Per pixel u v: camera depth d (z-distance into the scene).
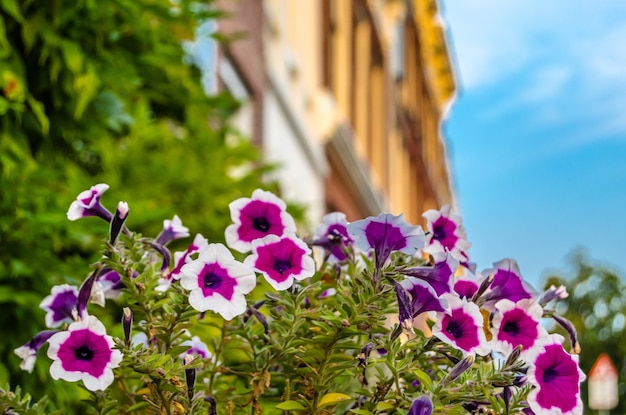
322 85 13.91
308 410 1.74
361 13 17.44
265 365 1.79
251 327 1.90
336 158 14.16
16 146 3.06
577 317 29.11
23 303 2.58
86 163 3.95
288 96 10.47
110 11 3.55
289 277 1.67
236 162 4.84
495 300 1.80
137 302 1.75
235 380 2.06
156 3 3.94
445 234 1.92
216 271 1.62
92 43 3.49
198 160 4.51
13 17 3.20
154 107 4.71
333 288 1.91
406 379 1.83
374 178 18.12
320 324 1.68
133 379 1.94
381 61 19.48
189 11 4.35
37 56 3.37
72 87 3.36
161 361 1.62
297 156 11.36
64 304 1.92
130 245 1.76
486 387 1.60
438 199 33.09
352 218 16.20
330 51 14.95
